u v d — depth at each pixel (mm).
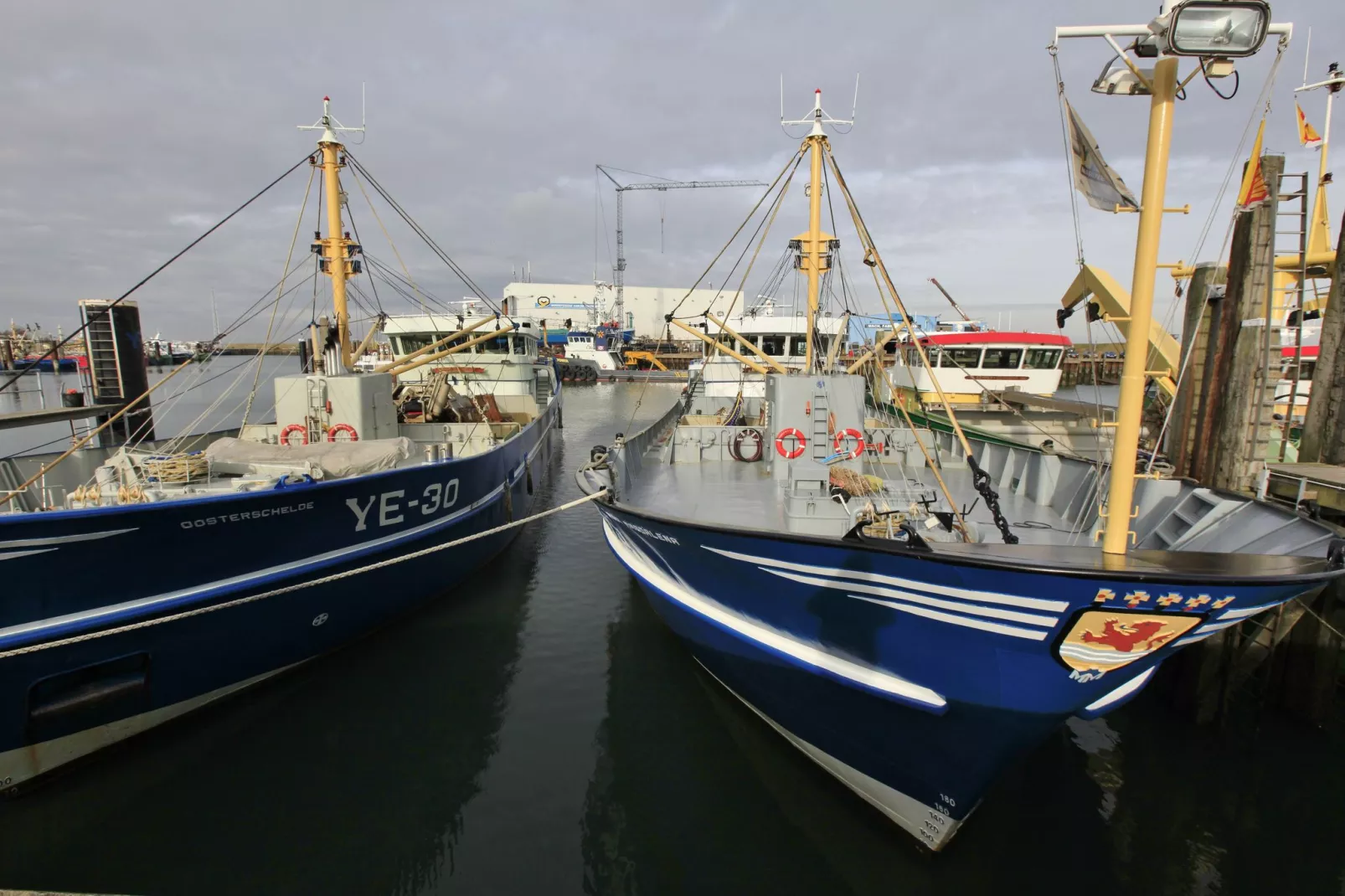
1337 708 7105
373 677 7820
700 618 6340
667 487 7973
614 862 5219
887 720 4871
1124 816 5625
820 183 7711
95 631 5777
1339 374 9406
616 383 58094
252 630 6926
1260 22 3393
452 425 12844
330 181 10508
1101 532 5883
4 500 6270
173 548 6109
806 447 8039
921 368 18453
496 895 4926
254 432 10617
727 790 5984
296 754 6465
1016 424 14227
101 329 12438
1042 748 6562
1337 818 5645
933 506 7227
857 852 5289
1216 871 5086
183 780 6098
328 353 10750
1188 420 9172
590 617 9477
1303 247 8062
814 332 8047
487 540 10969
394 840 5449
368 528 7902
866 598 4543
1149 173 3814
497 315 14242
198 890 4996
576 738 6738
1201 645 6852
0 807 5707
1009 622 3977
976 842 5320
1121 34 3811
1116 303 11250
